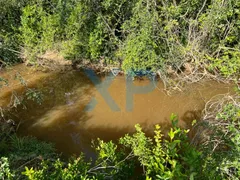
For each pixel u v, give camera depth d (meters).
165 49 6.86
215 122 4.29
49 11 7.39
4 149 4.77
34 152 4.75
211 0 6.46
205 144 3.72
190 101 6.55
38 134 5.58
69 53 7.38
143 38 6.46
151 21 6.33
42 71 7.50
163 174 2.79
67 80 7.26
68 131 5.70
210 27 6.38
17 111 6.12
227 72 6.35
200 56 6.69
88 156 5.11
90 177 3.35
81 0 6.77
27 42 7.29
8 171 2.84
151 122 6.04
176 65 6.98
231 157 3.02
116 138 5.60
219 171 2.99
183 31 6.82
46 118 6.00
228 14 6.14
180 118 6.09
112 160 3.73
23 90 6.76
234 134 3.55
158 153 3.36
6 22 7.58
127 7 6.91
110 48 7.30
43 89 6.91
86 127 5.84
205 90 6.80
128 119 6.11
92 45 7.05
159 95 6.80
